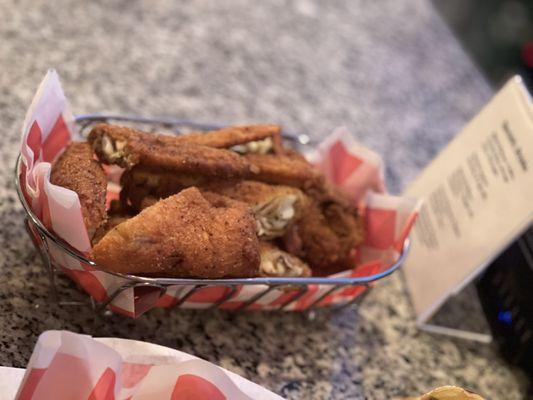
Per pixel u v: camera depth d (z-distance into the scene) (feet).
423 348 1.73
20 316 1.43
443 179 1.90
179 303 1.47
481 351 1.78
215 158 1.48
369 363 1.64
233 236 1.38
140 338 1.49
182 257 1.34
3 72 1.98
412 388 1.61
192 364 1.24
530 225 1.73
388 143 2.36
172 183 1.48
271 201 1.54
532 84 3.58
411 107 2.58
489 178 1.75
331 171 1.84
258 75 2.43
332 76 2.58
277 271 1.51
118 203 1.51
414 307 1.81
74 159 1.41
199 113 2.15
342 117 2.39
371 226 1.70
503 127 1.76
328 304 1.66
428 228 1.87
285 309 1.59
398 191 2.16
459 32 4.50
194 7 2.65
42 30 2.21
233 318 1.60
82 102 1.99
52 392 1.19
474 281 1.97
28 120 1.36
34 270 1.53
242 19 2.69
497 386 1.70
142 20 2.46
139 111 2.05
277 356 1.57
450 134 2.52
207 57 2.42
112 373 1.22
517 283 1.77
